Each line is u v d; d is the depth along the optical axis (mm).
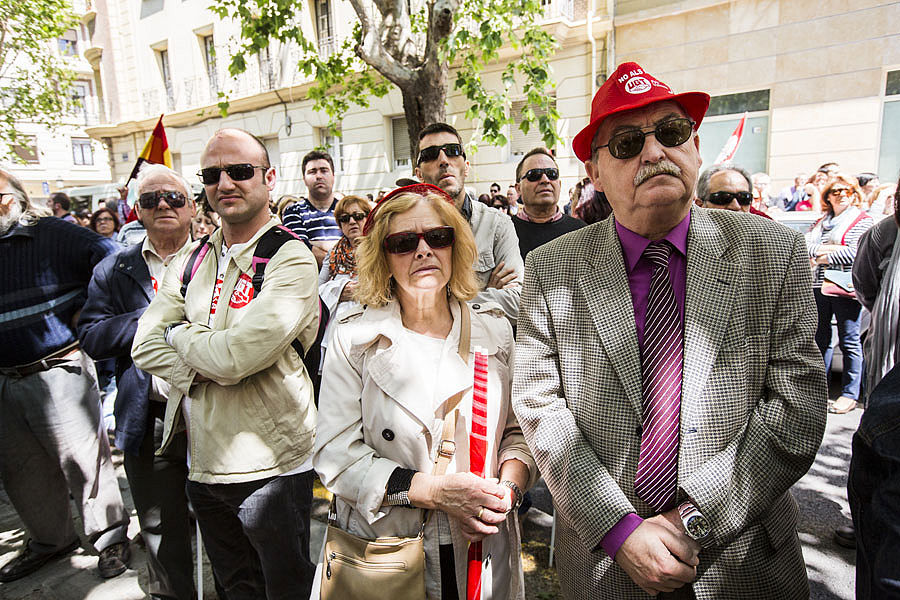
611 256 1482
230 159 1945
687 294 1368
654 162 1350
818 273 4492
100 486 2781
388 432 1479
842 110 7910
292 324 1847
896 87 7637
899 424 925
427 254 1509
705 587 1304
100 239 2799
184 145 16391
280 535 1975
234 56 6910
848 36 7734
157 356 1936
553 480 1382
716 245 1396
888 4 7418
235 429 1910
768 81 8367
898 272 1954
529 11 7109
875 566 879
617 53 9445
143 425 2232
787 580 1335
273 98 13883
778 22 8172
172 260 2197
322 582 1474
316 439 1540
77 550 3000
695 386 1302
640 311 1441
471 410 1483
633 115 1391
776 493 1249
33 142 27531
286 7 6602
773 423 1259
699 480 1242
